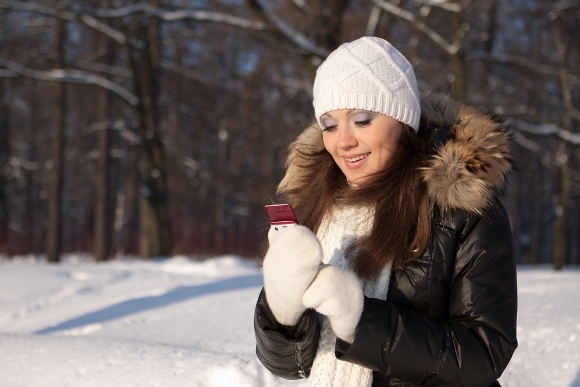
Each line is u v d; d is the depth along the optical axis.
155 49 16.47
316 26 12.97
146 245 17.45
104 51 17.27
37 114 26.16
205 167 24.91
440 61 16.34
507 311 1.43
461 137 1.56
